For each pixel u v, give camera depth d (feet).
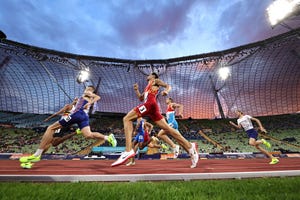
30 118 110.52
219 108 123.34
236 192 7.96
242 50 97.86
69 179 10.56
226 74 102.63
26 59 102.01
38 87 116.88
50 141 16.51
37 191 7.71
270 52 101.09
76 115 16.34
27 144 77.25
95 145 78.64
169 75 118.93
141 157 45.70
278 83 118.62
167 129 13.51
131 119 12.52
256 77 117.29
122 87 128.57
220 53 100.48
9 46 92.53
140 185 9.14
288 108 122.62
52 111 123.54
